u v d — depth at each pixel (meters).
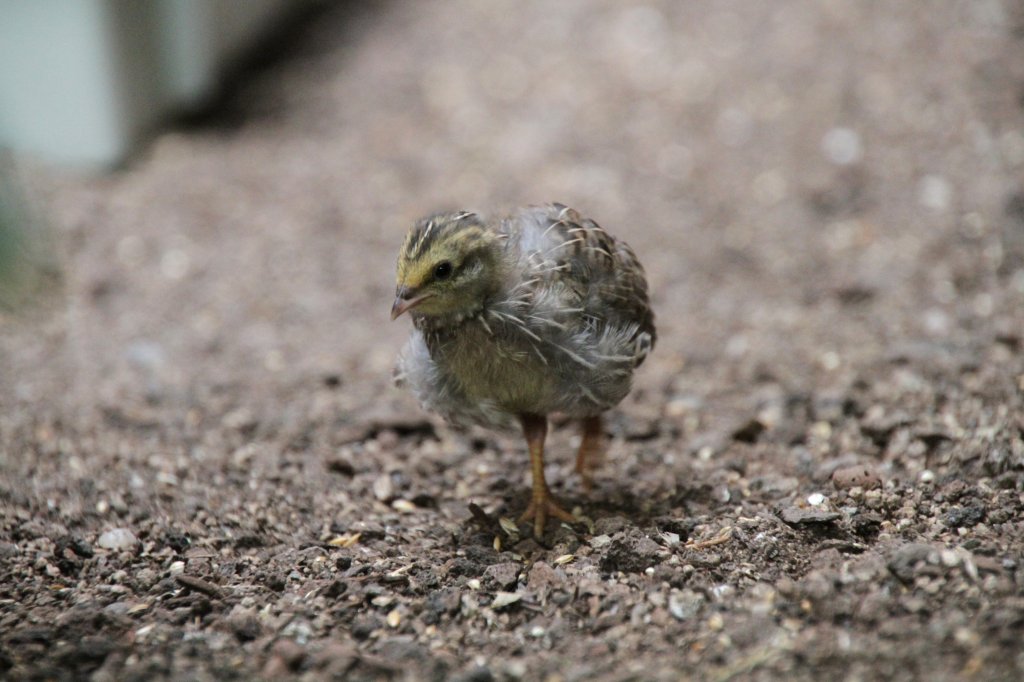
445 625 7.79
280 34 20.84
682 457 10.45
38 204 14.98
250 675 7.07
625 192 16.38
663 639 7.41
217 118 18.62
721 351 12.73
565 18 21.02
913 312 12.92
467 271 8.27
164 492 9.65
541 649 7.45
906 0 19.77
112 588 8.16
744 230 15.34
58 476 9.81
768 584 7.87
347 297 14.59
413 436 11.18
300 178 17.09
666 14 20.78
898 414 10.41
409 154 17.66
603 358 8.68
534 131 17.98
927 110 16.91
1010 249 13.87
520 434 11.05
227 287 14.73
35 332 13.30
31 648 7.27
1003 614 7.11
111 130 16.80
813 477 9.58
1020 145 15.70
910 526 8.55
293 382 12.44
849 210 15.38
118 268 14.92
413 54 20.27
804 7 20.25
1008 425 9.70
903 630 7.13
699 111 18.05
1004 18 18.72
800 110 17.59
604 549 8.48
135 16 16.97
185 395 12.06
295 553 8.68
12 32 16.23
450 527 9.31
